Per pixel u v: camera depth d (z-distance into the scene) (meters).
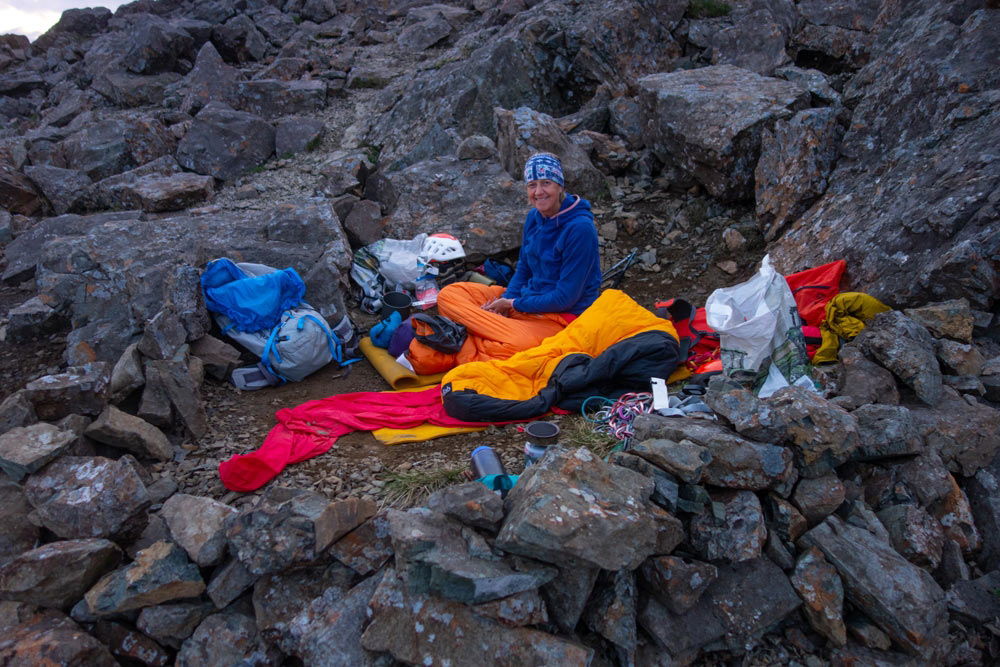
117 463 2.79
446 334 4.10
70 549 2.53
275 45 12.27
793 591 2.50
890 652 2.40
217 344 4.14
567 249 4.14
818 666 2.44
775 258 4.86
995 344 3.51
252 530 2.51
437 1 13.25
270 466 3.23
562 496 2.29
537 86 7.69
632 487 2.44
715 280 5.09
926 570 2.58
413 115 7.85
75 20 15.08
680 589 2.40
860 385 3.13
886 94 5.02
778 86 5.75
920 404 3.11
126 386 3.57
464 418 3.60
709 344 4.09
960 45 4.84
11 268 5.49
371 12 13.13
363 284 5.16
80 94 10.58
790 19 7.57
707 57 7.74
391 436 3.54
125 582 2.47
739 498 2.57
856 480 2.82
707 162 5.54
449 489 2.46
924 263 3.83
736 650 2.48
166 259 4.76
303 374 4.25
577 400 3.64
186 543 2.59
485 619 2.26
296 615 2.48
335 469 3.31
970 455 2.85
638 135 6.69
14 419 3.10
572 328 4.02
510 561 2.28
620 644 2.33
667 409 3.22
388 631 2.28
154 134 7.78
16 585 2.46
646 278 5.29
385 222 5.95
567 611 2.35
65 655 2.31
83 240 5.17
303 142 8.00
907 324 3.30
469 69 7.61
